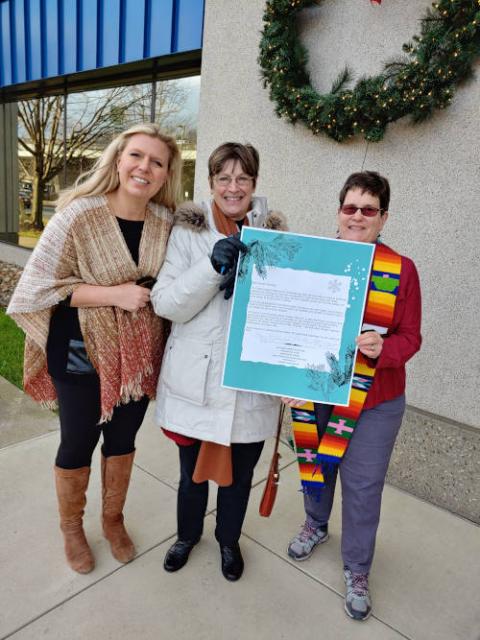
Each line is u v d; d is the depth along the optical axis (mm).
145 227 1827
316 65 2930
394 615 1963
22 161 7605
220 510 2025
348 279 1699
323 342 1725
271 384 1736
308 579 2109
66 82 6352
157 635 1788
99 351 1788
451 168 2543
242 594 2000
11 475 2643
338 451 1829
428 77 2342
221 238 1772
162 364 1890
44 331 1831
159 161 1719
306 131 3027
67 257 1739
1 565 2049
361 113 2594
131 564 2104
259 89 3195
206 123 3527
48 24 5496
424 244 2689
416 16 2535
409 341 1738
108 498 2094
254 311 1708
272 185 3246
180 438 1862
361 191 1706
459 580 2172
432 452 2705
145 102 5328
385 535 2432
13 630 1766
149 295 1788
